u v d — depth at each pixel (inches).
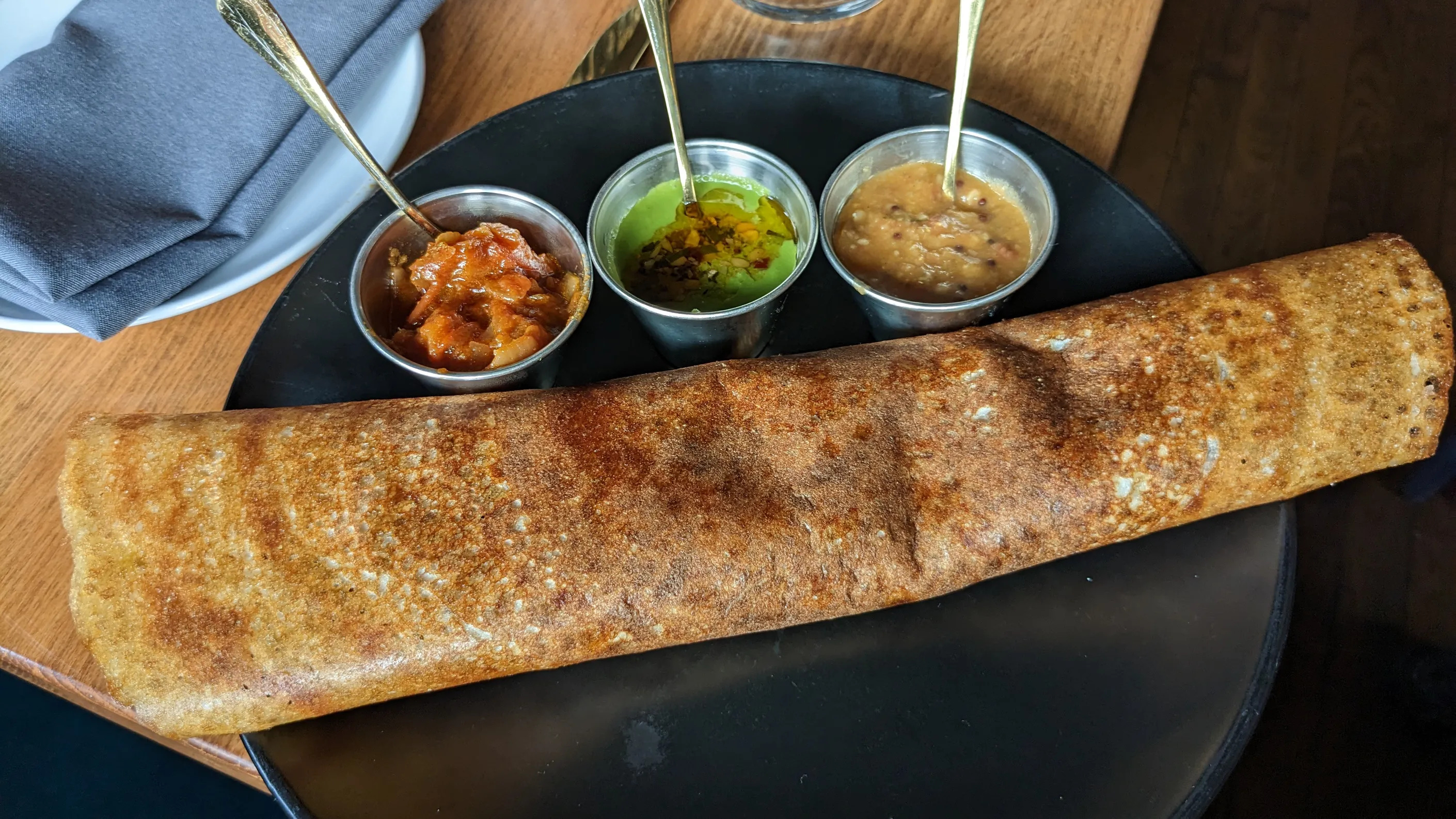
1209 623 9.7
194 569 9.3
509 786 9.4
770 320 11.2
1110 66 13.1
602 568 9.3
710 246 11.6
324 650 9.1
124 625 9.2
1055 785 9.2
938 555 9.5
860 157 11.2
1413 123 20.9
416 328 10.9
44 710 16.4
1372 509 18.0
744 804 9.3
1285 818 16.3
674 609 9.3
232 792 16.1
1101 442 9.6
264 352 11.2
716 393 10.1
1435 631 17.3
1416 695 17.0
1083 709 9.5
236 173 11.4
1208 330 10.1
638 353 11.5
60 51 11.4
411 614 9.2
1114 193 11.6
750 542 9.3
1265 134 20.9
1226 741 9.2
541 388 11.0
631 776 9.4
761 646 9.9
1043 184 10.7
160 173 11.3
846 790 9.3
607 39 13.4
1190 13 22.1
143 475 9.7
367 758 9.5
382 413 10.2
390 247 11.0
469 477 9.7
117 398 11.4
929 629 9.9
